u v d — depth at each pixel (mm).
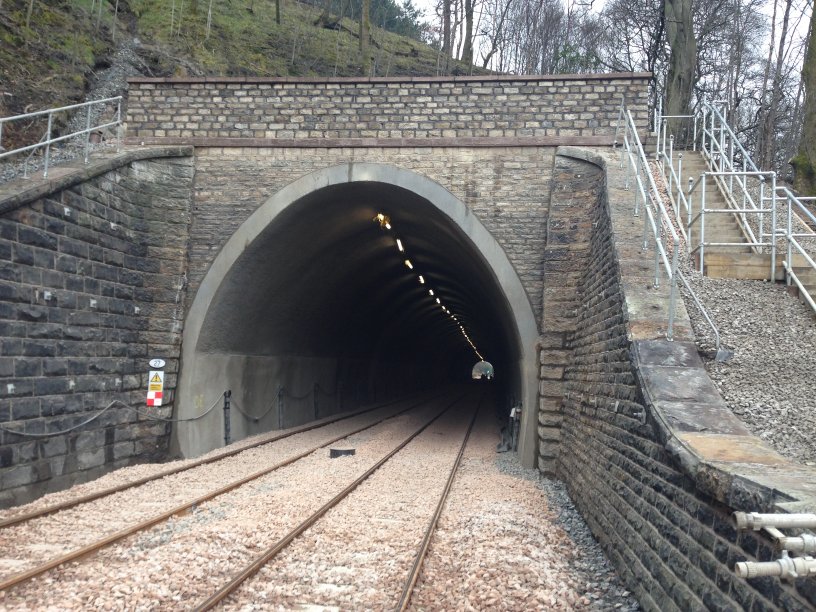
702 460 4242
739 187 12250
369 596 5680
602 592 6039
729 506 3793
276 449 14148
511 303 12180
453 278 23594
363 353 27703
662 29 23734
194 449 12664
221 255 12703
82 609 5086
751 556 3510
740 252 9445
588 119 12383
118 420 11156
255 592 5656
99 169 10734
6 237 8547
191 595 5500
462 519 8391
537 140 12359
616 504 6797
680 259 8852
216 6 33906
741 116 30125
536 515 8688
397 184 12562
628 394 6703
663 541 5066
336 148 12750
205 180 12914
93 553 6461
